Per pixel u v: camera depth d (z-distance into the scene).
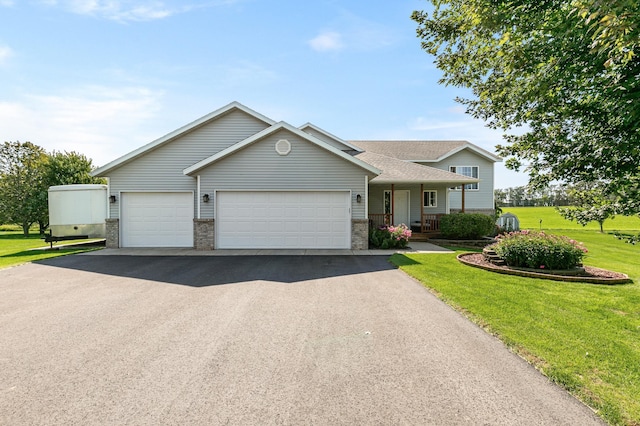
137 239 13.72
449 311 5.31
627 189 4.24
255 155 12.88
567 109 4.74
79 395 2.94
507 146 5.94
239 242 12.95
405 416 2.61
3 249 13.84
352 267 9.20
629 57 3.28
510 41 5.17
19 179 23.72
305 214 12.95
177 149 14.05
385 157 19.45
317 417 2.61
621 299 6.01
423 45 7.14
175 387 3.06
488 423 2.52
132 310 5.45
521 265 8.83
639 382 3.11
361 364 3.51
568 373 3.27
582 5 3.31
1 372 3.37
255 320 4.93
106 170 13.60
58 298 6.20
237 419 2.58
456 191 22.17
